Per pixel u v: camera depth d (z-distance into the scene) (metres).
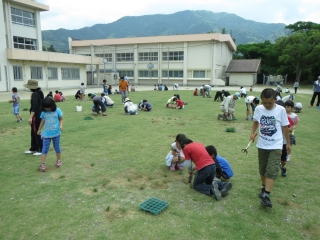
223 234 3.20
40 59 28.98
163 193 4.26
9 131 8.74
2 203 3.91
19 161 5.74
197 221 3.46
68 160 5.79
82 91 19.16
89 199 4.03
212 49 41.94
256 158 6.01
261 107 3.91
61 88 33.31
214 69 42.34
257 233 3.23
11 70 26.58
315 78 46.38
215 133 8.43
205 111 13.32
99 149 6.60
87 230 3.25
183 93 25.45
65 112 12.84
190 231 3.24
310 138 7.91
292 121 5.39
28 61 28.42
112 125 9.62
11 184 4.56
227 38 45.47
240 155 6.21
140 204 3.81
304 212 3.75
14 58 26.03
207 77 42.91
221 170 4.75
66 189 4.37
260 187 4.53
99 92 27.58
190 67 43.75
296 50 40.59
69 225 3.35
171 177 4.91
